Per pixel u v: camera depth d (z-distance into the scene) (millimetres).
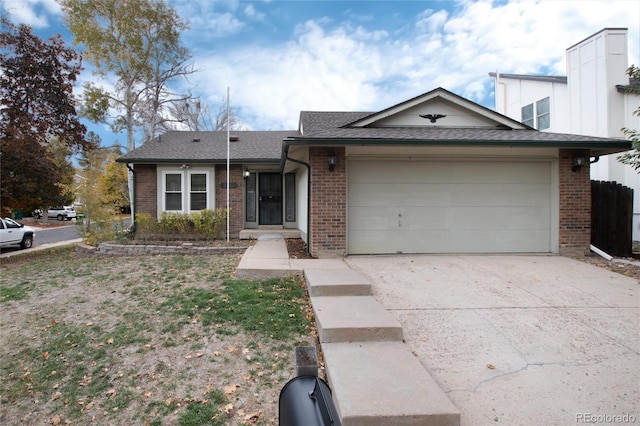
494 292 5004
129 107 18688
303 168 9516
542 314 4215
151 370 3279
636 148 6812
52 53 11609
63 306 4941
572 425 2367
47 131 11867
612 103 10109
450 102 8523
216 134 14484
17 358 3594
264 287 5316
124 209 26219
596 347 3424
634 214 9891
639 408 2527
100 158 12461
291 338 3752
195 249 8641
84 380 3188
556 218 7660
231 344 3658
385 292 4988
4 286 6156
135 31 17938
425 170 7539
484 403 2598
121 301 5031
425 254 7566
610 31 10133
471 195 7625
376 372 2873
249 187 12203
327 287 4750
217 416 2639
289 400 1728
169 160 11133
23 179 10438
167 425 2586
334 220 7223
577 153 7629
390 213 7512
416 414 2318
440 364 3145
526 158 7641
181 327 4066
